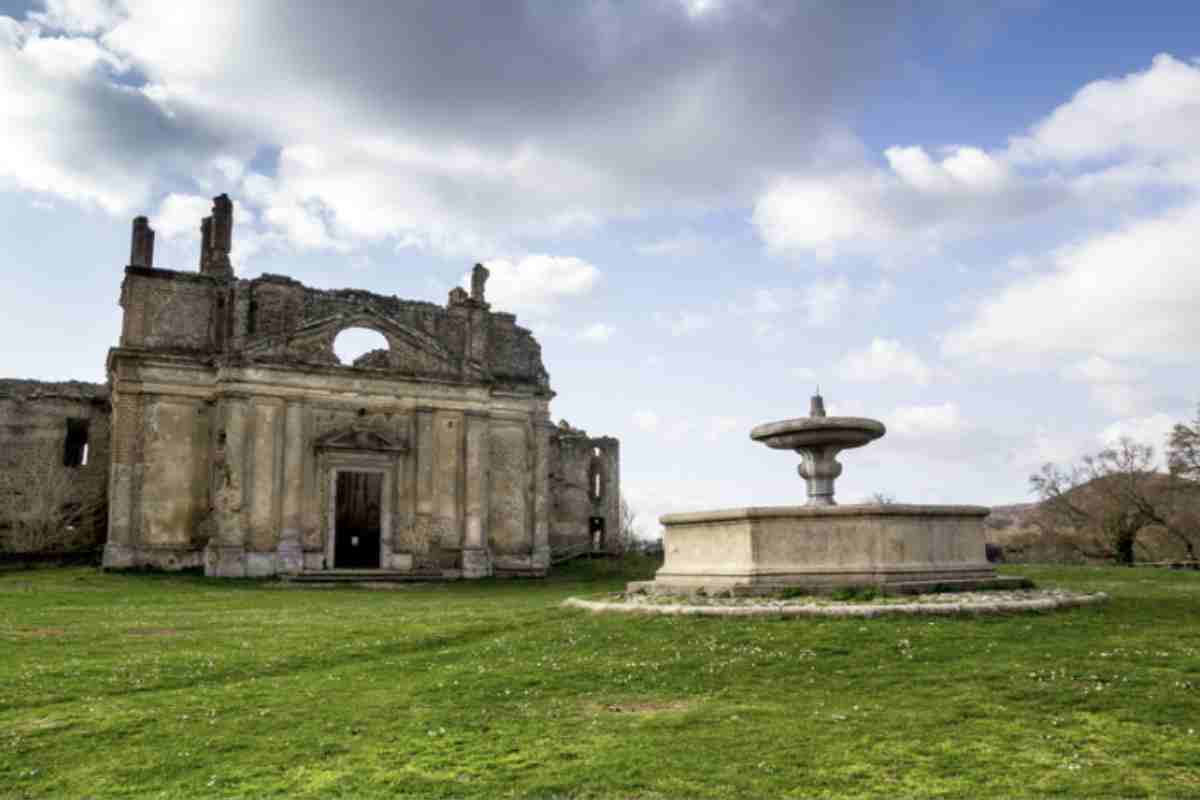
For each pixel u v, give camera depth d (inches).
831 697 474.0
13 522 1930.4
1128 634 603.8
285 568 1754.4
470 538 1948.8
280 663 621.3
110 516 1712.6
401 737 422.0
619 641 636.7
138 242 1812.3
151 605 1151.0
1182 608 713.0
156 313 1797.5
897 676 506.9
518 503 2064.5
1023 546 2733.8
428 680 548.4
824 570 754.8
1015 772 351.9
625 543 3068.4
